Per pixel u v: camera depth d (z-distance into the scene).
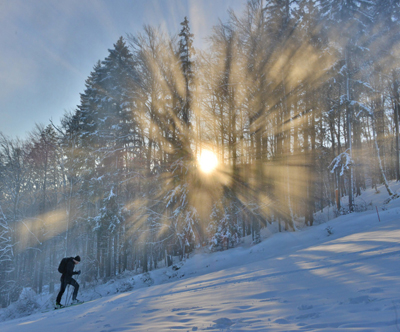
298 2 21.38
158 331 2.76
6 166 26.09
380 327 1.75
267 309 3.06
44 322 5.56
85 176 24.05
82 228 26.16
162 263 24.02
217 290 5.50
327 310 2.50
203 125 23.95
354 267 4.76
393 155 32.75
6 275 26.12
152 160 22.19
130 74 22.88
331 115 21.61
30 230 26.72
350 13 20.19
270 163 21.42
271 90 20.95
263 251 15.94
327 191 34.69
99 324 3.91
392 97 24.75
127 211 21.16
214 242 18.50
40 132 26.33
